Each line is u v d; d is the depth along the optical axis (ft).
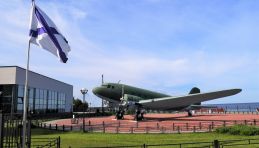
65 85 256.11
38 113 202.18
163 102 178.60
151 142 86.43
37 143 85.51
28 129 52.65
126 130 121.80
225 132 105.40
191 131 113.19
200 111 287.28
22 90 180.14
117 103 189.78
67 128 132.77
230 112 281.74
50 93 224.74
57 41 50.85
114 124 148.87
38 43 50.29
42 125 145.48
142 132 114.42
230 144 74.59
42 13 51.24
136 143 84.94
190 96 168.25
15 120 64.34
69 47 52.16
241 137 94.63
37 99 201.67
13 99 171.12
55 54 50.83
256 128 102.89
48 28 50.78
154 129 121.80
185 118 187.01
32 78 193.57
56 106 236.02
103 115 249.75
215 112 283.79
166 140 90.38
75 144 84.07
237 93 162.71
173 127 118.21
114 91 185.47
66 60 51.47
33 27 50.60
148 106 184.55
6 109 169.89
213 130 112.37
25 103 48.83
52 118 203.92
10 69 173.78
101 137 100.58
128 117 199.72
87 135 107.45
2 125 43.24
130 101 175.83
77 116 222.48
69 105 264.52
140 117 168.04
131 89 188.75
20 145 53.06
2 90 172.96
